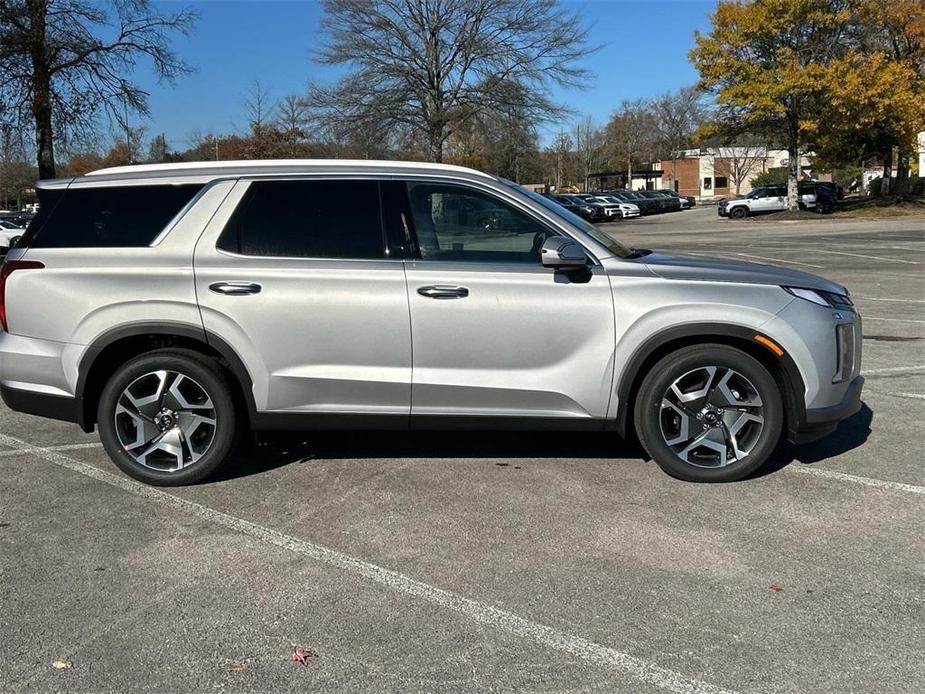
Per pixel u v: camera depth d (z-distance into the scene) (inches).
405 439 223.8
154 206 184.7
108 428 185.6
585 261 174.9
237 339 179.2
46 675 114.9
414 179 183.5
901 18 1391.5
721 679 112.8
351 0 1252.5
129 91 896.9
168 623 128.6
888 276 605.0
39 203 189.0
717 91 1403.8
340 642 123.0
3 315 187.2
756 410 181.6
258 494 183.8
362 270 178.2
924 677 112.7
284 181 183.8
